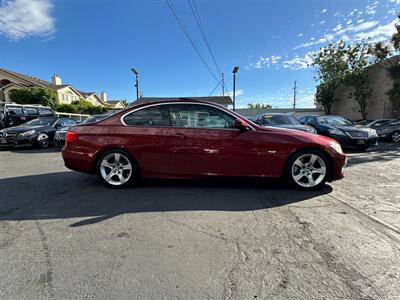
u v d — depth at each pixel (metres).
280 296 1.85
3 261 2.28
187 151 4.23
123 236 2.73
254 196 4.00
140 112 4.42
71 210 3.45
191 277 2.07
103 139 4.35
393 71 17.64
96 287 1.95
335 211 3.38
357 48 23.16
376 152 8.80
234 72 18.89
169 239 2.67
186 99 4.39
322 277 2.05
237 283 1.99
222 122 4.28
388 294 1.86
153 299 1.83
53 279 2.04
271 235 2.74
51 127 11.22
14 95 29.78
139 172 4.37
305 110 32.12
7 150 10.08
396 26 16.27
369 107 23.22
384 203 3.68
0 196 4.05
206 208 3.51
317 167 4.25
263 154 4.16
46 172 5.80
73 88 43.38
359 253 2.38
